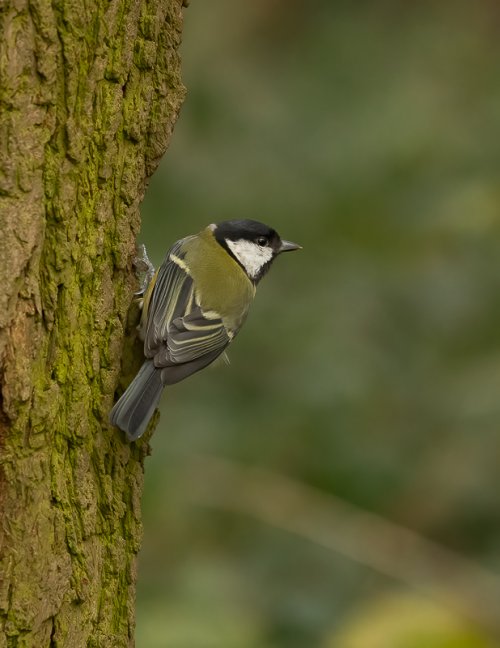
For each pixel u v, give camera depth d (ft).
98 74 20.83
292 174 46.11
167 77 22.53
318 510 38.17
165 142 22.54
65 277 20.47
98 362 21.33
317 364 41.42
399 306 43.32
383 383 41.57
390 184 46.11
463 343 42.65
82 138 20.62
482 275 42.93
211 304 26.18
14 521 19.60
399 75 51.03
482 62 51.72
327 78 50.31
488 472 39.81
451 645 29.09
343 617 34.65
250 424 41.19
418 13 53.83
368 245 44.80
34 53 19.67
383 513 39.50
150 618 31.24
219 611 32.09
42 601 19.81
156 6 21.95
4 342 19.36
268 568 36.81
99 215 21.20
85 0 20.43
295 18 52.80
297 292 44.32
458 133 47.65
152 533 36.76
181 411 41.73
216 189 44.65
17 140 19.51
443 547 38.99
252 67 50.14
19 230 19.48
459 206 43.24
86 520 20.71
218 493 37.96
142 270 23.88
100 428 21.39
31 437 19.81
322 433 40.42
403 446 40.70
